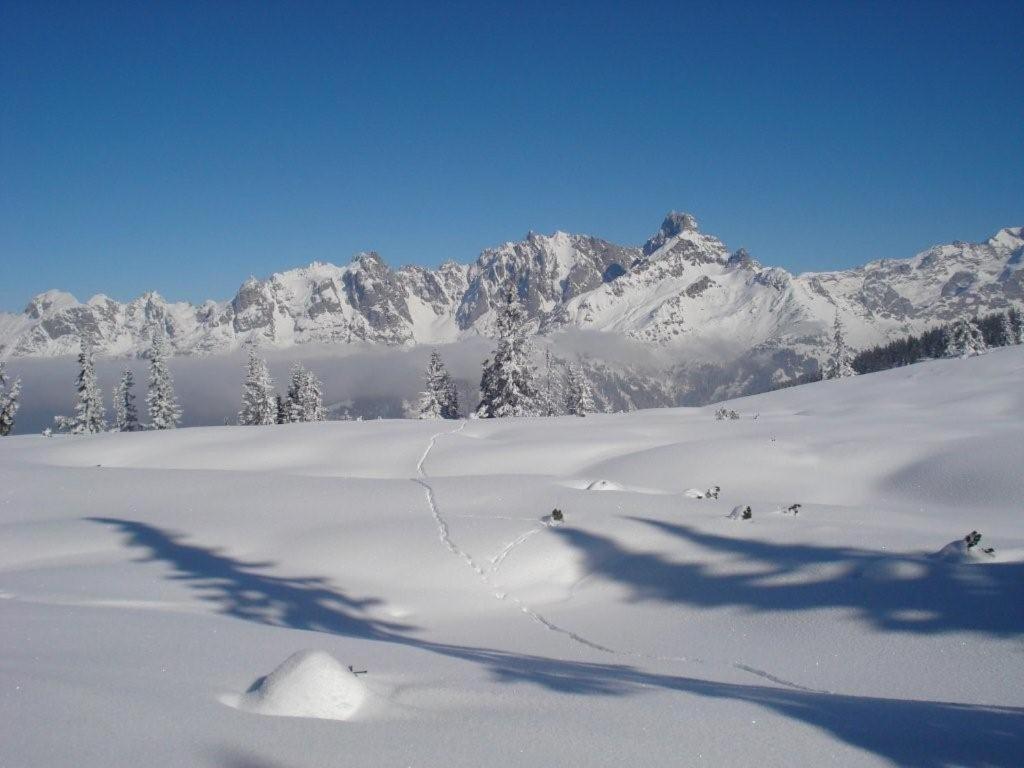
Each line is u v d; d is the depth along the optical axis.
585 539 15.10
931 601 10.47
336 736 4.91
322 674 5.54
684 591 12.71
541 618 12.48
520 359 59.41
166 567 14.25
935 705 7.18
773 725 5.66
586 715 5.67
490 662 8.20
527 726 5.33
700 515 16.00
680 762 4.83
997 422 32.66
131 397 74.25
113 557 14.98
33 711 4.80
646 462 25.89
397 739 4.94
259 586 13.32
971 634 9.46
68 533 16.45
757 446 26.89
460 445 31.61
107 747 4.39
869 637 9.97
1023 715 6.77
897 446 26.08
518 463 28.42
